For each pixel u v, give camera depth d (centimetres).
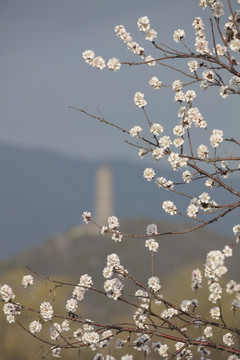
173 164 1132
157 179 1157
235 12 1214
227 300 4094
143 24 1250
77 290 1197
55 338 1197
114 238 1220
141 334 1207
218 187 1145
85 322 1190
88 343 1175
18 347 5109
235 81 1212
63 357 4188
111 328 1193
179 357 1229
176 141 1145
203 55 1227
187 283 5938
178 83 1208
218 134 1129
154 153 1135
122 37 1279
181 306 1186
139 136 1159
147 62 1243
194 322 1168
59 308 5112
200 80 1213
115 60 1259
